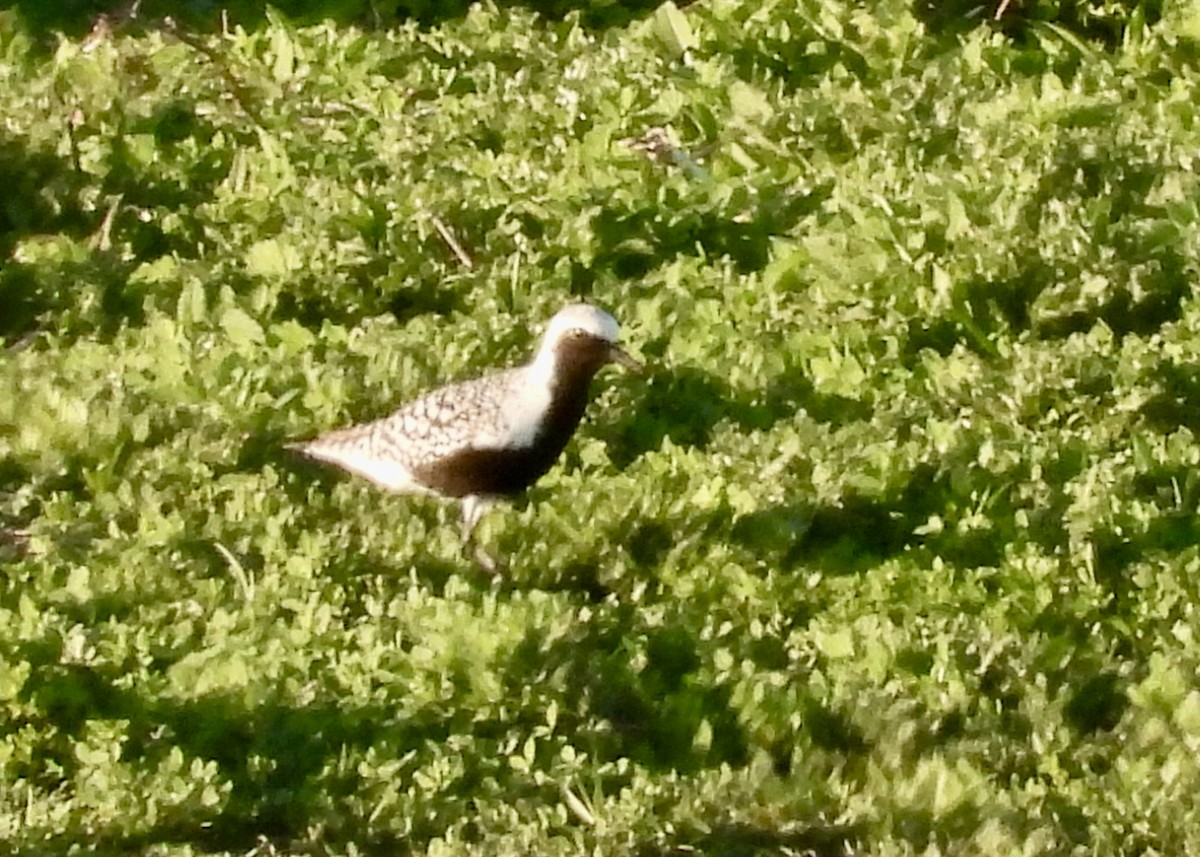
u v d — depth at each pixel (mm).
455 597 9250
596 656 8953
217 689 8680
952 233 11406
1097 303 11133
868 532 9867
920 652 9070
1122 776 8492
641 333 11078
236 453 10219
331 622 9102
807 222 11984
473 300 11438
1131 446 10375
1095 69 13312
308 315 11445
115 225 12023
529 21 14008
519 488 9750
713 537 9750
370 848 8156
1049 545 9688
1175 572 9484
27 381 10586
